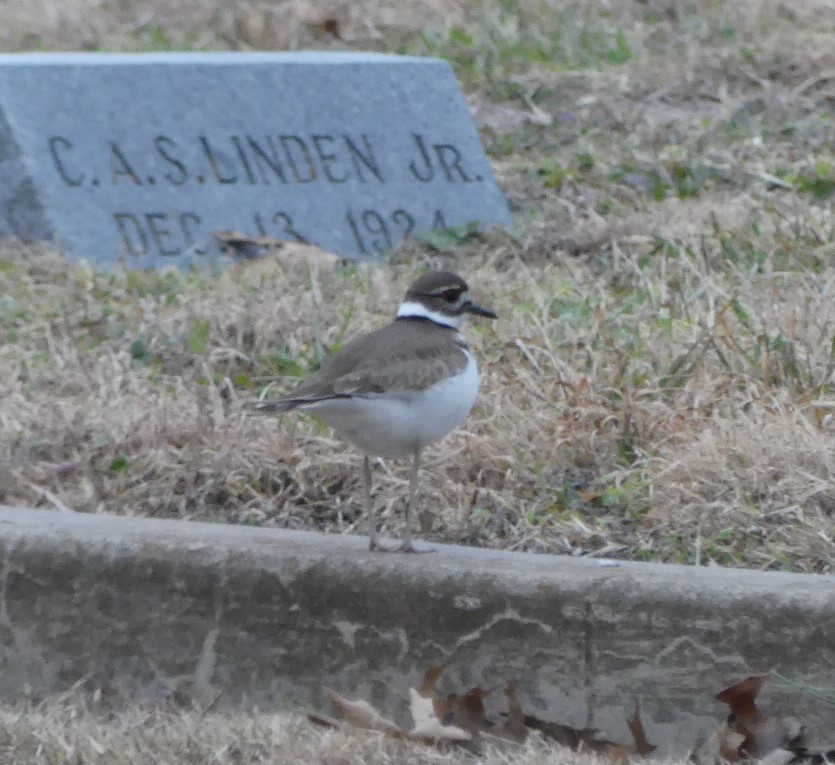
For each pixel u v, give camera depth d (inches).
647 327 515.2
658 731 332.2
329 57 669.9
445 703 337.7
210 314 534.0
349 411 347.6
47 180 588.1
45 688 355.9
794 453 426.6
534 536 417.4
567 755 319.3
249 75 637.3
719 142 729.6
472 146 676.1
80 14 925.2
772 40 855.1
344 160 647.1
